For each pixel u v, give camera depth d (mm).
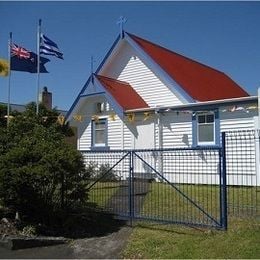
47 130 12234
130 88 22719
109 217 11844
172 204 12578
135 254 8883
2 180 10500
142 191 14539
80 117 21953
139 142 20453
